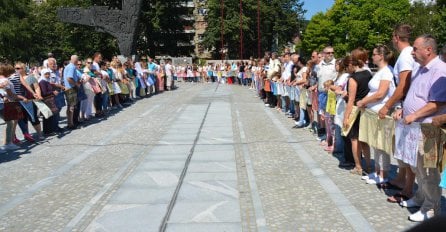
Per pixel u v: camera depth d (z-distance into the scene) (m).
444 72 4.83
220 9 65.88
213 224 5.23
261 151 9.48
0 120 15.62
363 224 5.07
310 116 11.98
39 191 6.84
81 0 55.00
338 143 9.00
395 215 5.36
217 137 11.29
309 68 12.20
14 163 8.83
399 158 5.52
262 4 68.56
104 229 5.16
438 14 38.12
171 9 55.16
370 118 6.54
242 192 6.54
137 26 30.36
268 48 78.00
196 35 80.50
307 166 8.05
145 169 8.05
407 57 5.60
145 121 14.41
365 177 6.99
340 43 68.75
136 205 6.02
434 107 4.83
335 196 6.19
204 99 22.12
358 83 7.05
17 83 10.85
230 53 68.75
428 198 5.04
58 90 12.62
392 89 6.48
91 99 14.89
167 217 5.51
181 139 11.06
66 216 5.66
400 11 61.44
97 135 11.86
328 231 4.89
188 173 7.72
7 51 49.56
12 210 5.97
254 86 30.14
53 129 12.32
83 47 53.09
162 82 28.20
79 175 7.75
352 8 64.44
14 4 50.44
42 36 58.19
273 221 5.28
